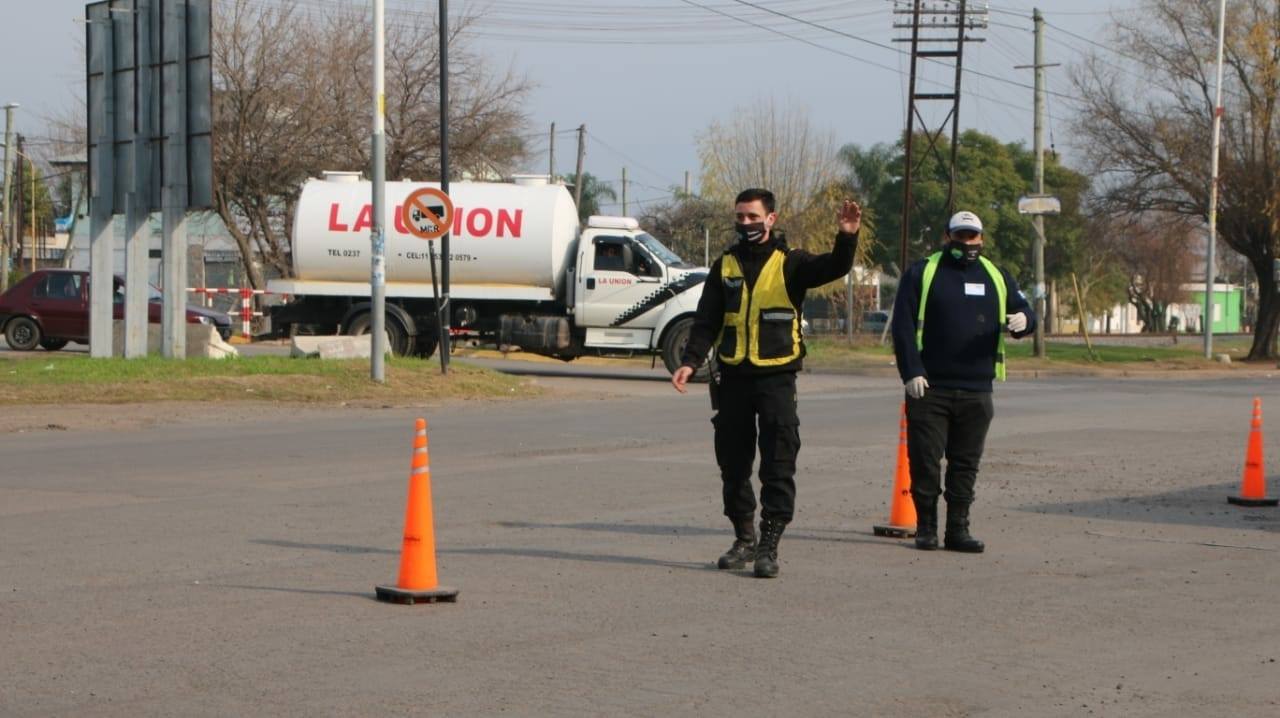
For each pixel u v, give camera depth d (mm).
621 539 22266
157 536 22047
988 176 173125
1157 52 102062
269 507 25344
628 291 65438
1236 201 102500
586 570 19547
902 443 23234
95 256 56469
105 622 15938
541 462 33000
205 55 53219
